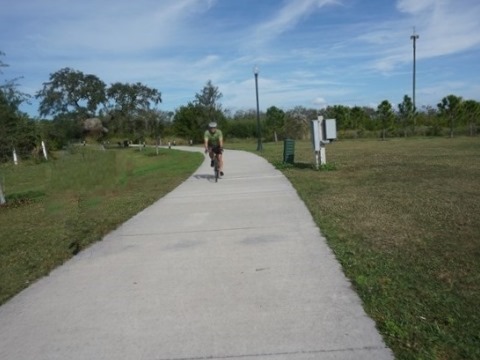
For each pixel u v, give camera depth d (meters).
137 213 8.62
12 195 15.69
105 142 60.66
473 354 3.07
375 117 48.44
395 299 3.97
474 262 4.77
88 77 78.56
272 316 3.82
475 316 3.59
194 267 5.19
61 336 3.71
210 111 49.91
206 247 5.97
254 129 50.66
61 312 4.17
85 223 7.91
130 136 60.38
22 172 21.12
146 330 3.72
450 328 3.43
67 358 3.38
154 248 6.09
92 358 3.35
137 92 70.31
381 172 13.05
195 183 12.80
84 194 8.55
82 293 4.61
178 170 17.72
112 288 4.69
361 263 4.91
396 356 3.11
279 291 4.32
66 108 78.62
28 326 3.93
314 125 14.14
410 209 7.55
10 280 5.13
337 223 6.76
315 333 3.49
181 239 6.46
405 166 14.48
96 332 3.74
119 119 70.38
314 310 3.87
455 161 15.75
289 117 48.78
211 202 9.33
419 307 3.79
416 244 5.52
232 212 8.10
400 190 9.61
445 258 4.95
